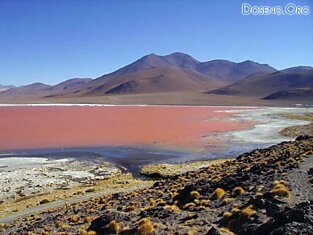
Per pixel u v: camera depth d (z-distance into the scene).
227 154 56.41
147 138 75.81
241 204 17.41
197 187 23.20
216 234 13.05
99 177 43.31
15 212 29.38
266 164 26.59
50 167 47.75
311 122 98.50
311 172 21.12
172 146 65.31
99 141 72.38
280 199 16.00
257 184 20.67
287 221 12.35
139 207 22.92
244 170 27.50
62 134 82.75
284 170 22.64
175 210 18.89
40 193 36.38
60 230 20.19
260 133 77.69
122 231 15.96
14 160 52.06
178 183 30.59
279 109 168.38
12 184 39.00
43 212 28.06
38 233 20.52
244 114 135.12
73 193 35.31
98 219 17.89
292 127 84.25
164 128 93.00
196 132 83.56
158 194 26.27
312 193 16.94
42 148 64.12
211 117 124.00
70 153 59.22
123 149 63.22
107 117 129.88
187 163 50.38
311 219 11.98
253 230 13.12
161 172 44.38
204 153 57.94
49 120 117.38
